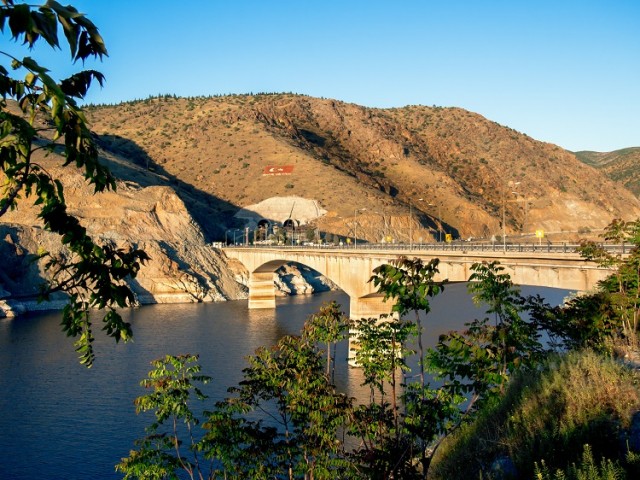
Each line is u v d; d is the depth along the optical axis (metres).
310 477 20.50
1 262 107.56
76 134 7.38
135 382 55.88
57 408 48.09
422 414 18.31
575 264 45.09
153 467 19.23
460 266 60.50
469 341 19.19
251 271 121.25
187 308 114.81
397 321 20.98
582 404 17.89
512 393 21.75
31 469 36.56
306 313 106.50
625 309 27.52
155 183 197.25
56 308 104.44
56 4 6.46
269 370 21.42
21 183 8.00
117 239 130.00
